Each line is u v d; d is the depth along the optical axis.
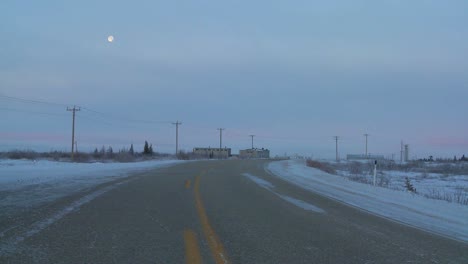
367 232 9.90
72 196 14.36
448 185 36.59
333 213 12.72
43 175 22.02
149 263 6.82
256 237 8.95
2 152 56.25
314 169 39.94
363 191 19.28
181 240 8.46
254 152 132.62
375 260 7.43
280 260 7.21
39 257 6.99
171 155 83.06
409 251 8.16
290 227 10.22
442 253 8.12
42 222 9.77
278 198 16.02
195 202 14.05
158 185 19.53
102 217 10.72
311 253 7.75
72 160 54.25
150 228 9.56
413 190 25.98
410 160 103.88
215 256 7.34
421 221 11.74
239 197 15.93
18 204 12.23
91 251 7.45
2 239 8.09
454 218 12.38
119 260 6.95
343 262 7.22
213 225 10.12
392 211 13.43
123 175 25.16
